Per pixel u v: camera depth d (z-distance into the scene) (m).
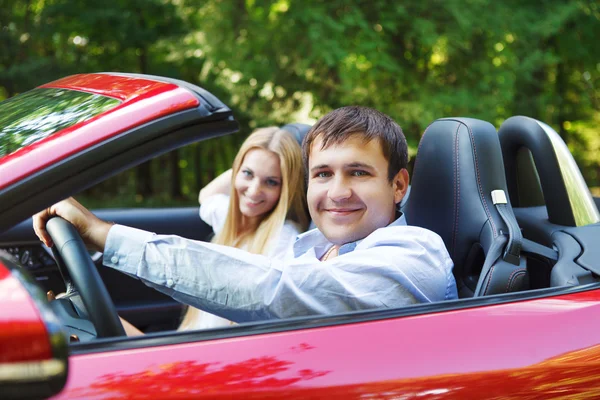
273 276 1.43
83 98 1.29
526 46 8.80
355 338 1.17
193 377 1.06
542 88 10.30
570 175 1.95
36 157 1.07
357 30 7.95
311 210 1.62
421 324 1.23
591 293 1.42
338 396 1.10
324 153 1.57
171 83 1.24
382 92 8.59
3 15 12.56
